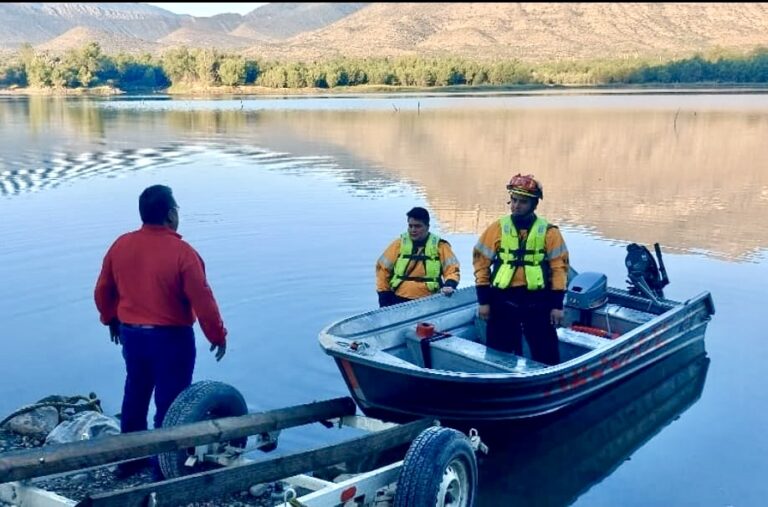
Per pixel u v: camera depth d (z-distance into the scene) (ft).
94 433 15.98
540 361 20.36
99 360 23.40
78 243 37.09
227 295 29.32
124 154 74.02
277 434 16.61
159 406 15.35
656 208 48.37
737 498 16.61
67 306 28.12
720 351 24.70
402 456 17.46
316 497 12.75
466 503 14.93
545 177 61.72
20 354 23.72
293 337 25.21
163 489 11.91
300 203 47.75
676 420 20.22
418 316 22.09
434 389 17.65
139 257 15.06
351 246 36.58
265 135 96.58
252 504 14.49
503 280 20.13
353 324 20.30
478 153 77.30
